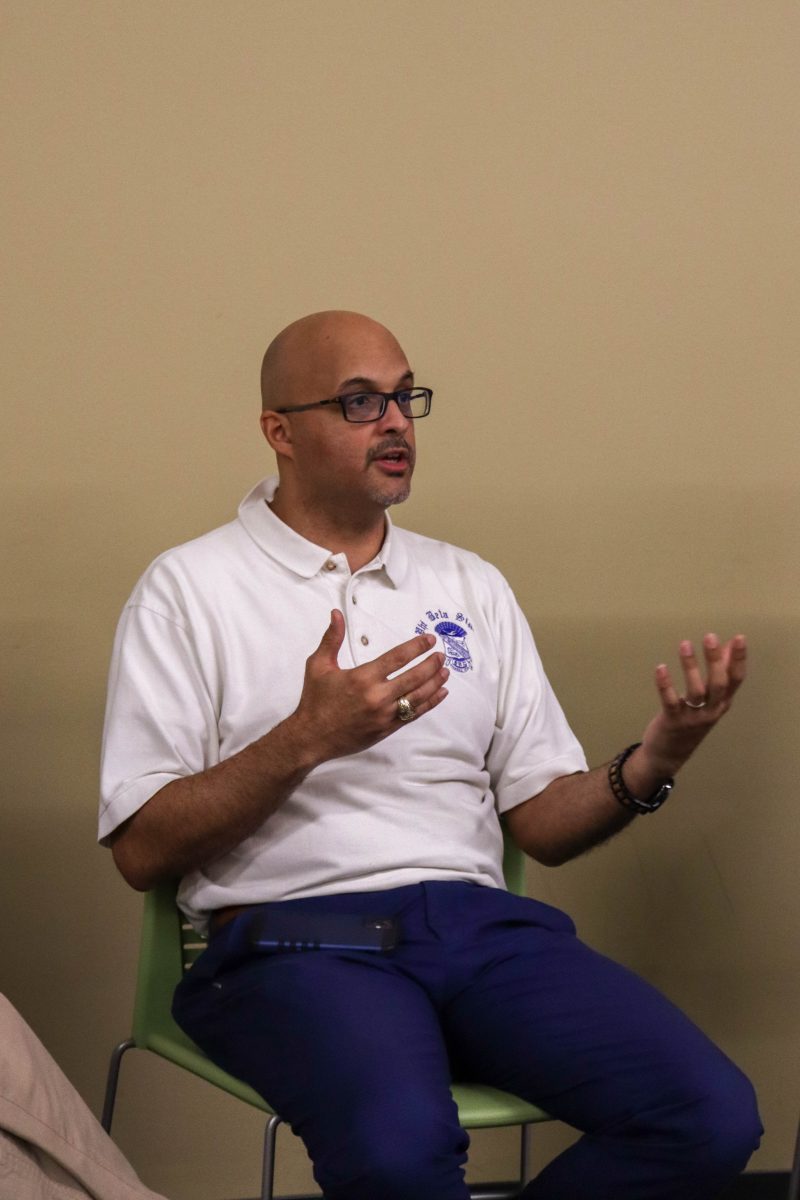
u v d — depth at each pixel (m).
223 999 4.14
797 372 6.15
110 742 4.46
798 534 6.15
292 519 4.80
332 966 4.07
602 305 6.05
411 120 5.93
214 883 4.44
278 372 4.76
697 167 6.08
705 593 6.13
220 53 5.82
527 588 6.04
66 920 5.84
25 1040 3.58
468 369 5.99
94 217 5.77
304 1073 3.79
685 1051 3.92
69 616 5.80
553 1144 6.16
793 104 6.12
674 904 6.15
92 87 5.75
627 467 6.09
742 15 6.08
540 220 6.01
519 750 4.90
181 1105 5.93
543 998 4.11
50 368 5.77
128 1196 3.59
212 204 5.84
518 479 6.03
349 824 4.41
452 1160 3.63
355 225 5.91
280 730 4.12
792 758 6.17
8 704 5.77
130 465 5.82
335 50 5.88
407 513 5.97
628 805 4.59
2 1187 3.30
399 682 4.05
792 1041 6.19
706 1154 3.82
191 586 4.60
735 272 6.11
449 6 5.94
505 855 4.96
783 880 6.19
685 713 4.36
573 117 6.02
